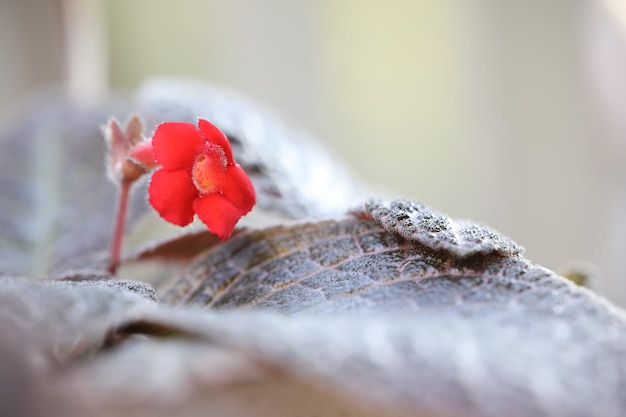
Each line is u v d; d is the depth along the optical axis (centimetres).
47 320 16
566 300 17
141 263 23
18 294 16
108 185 27
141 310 16
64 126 29
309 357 15
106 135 23
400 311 17
